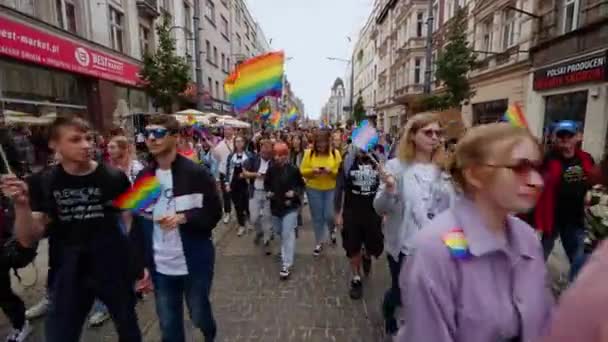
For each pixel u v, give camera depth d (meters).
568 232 3.21
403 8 27.86
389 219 2.50
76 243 1.98
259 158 5.07
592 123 8.55
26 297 3.38
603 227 2.26
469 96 11.41
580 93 9.16
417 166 2.27
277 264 4.36
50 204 1.93
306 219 6.65
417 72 25.17
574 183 3.08
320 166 4.51
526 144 0.95
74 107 9.91
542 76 10.55
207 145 9.88
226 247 5.03
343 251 4.82
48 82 8.92
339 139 6.36
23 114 7.93
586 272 0.72
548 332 0.77
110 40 11.95
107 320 3.05
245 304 3.35
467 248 0.98
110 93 11.34
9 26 7.32
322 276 3.98
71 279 1.95
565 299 0.74
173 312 2.26
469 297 0.98
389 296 2.61
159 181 2.12
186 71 12.11
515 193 0.94
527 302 0.99
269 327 2.95
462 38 11.26
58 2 9.47
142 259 2.19
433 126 2.17
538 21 11.19
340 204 3.82
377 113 40.31
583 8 9.27
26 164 6.37
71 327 1.97
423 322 0.98
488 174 0.96
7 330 2.94
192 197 2.14
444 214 1.08
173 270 2.19
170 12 17.70
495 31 13.80
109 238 2.04
